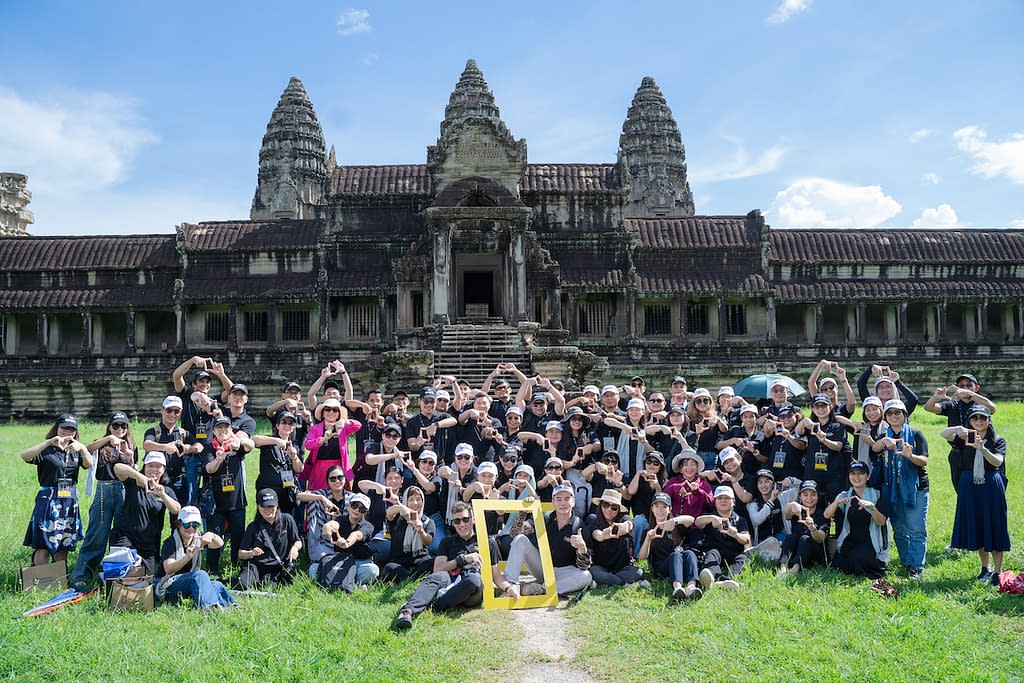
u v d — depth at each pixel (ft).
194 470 50.21
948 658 34.60
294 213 237.25
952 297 167.94
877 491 47.11
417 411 119.55
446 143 159.43
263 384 156.87
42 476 46.26
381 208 166.40
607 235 164.04
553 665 35.47
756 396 74.59
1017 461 81.30
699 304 170.91
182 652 35.60
